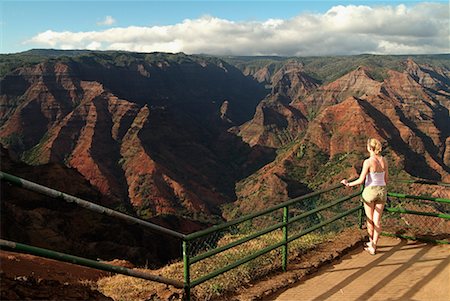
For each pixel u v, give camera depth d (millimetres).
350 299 5457
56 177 62031
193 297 5680
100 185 133375
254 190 135875
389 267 6500
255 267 6621
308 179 142500
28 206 44031
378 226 6926
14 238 32344
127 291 6746
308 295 5656
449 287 5648
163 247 51250
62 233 39562
